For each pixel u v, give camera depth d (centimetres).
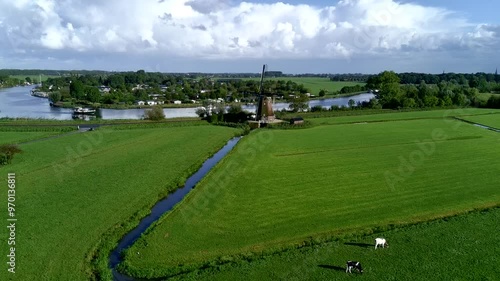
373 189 4822
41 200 4359
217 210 4141
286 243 3384
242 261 3055
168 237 3494
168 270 2958
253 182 5116
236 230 3656
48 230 3600
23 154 6525
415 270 2912
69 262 3055
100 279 2827
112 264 3088
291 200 4450
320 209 4175
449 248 3238
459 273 2873
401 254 3152
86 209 4131
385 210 4138
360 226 3738
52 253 3184
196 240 3447
